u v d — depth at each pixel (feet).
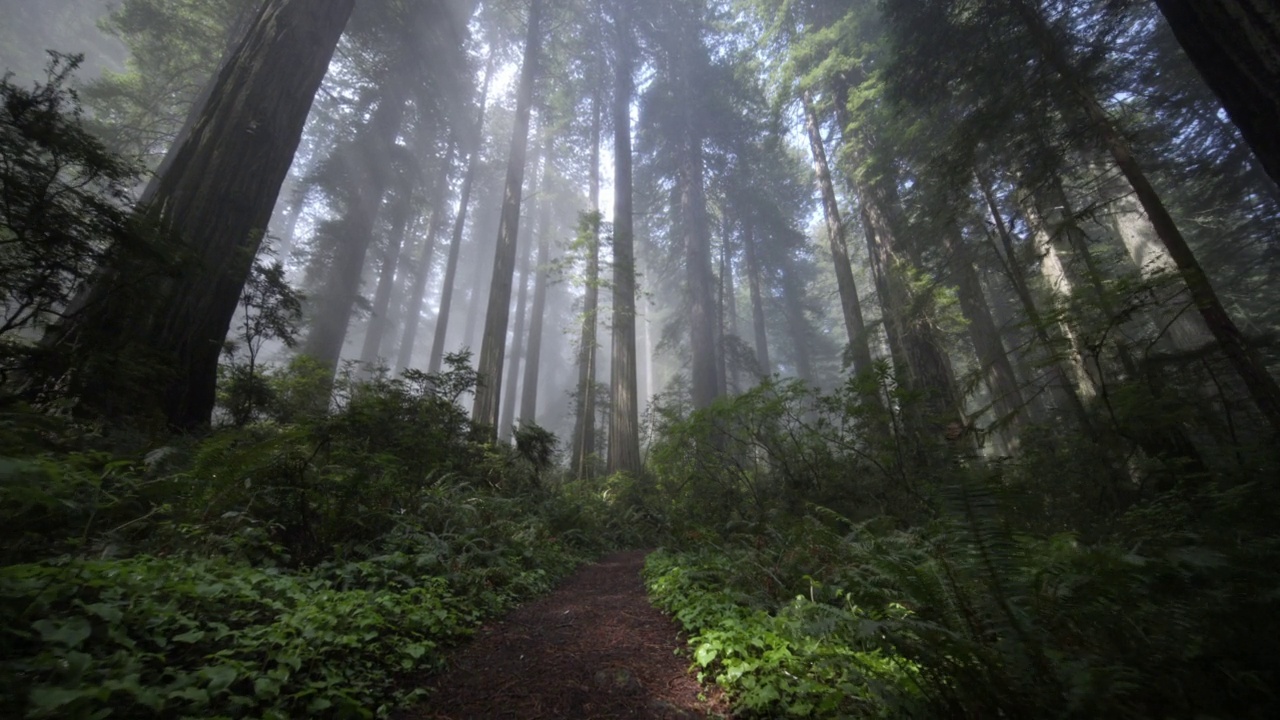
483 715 9.02
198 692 6.37
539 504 28.86
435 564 15.14
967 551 8.11
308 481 14.74
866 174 41.27
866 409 24.29
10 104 13.46
